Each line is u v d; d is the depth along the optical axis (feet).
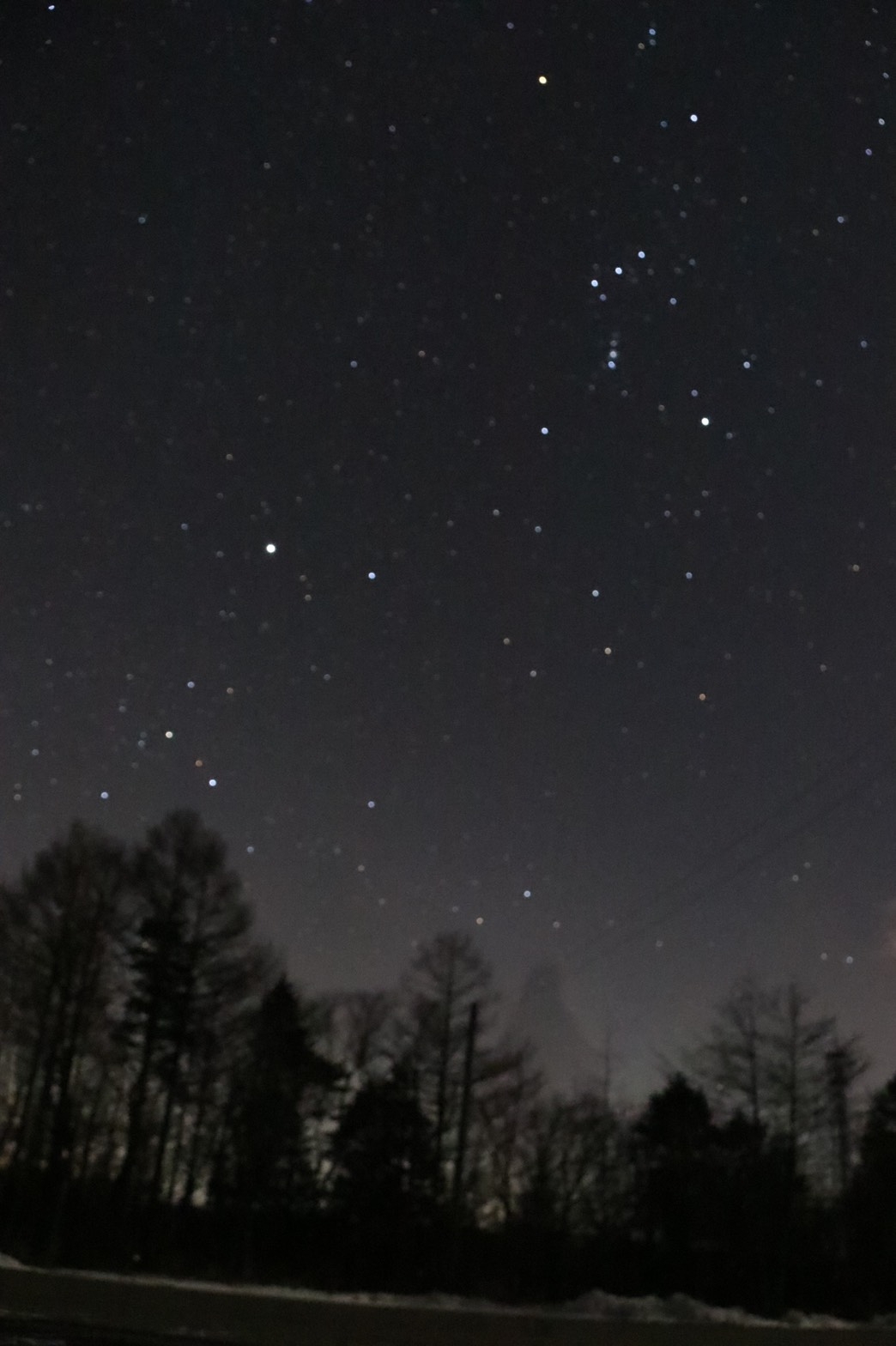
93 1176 128.36
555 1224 134.82
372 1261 126.62
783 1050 137.28
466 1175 133.49
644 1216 142.61
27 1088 132.77
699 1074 138.82
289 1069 136.67
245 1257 120.88
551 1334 50.85
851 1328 55.36
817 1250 135.64
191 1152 136.56
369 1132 135.54
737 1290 130.72
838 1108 138.41
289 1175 135.95
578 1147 141.38
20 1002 128.98
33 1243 114.21
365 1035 147.95
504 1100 135.85
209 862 133.80
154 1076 129.39
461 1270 124.57
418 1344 49.52
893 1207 135.85
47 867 131.03
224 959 131.95
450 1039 133.49
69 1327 48.29
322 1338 49.14
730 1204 136.67
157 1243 120.26
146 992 128.77
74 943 129.39
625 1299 97.96
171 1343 45.06
